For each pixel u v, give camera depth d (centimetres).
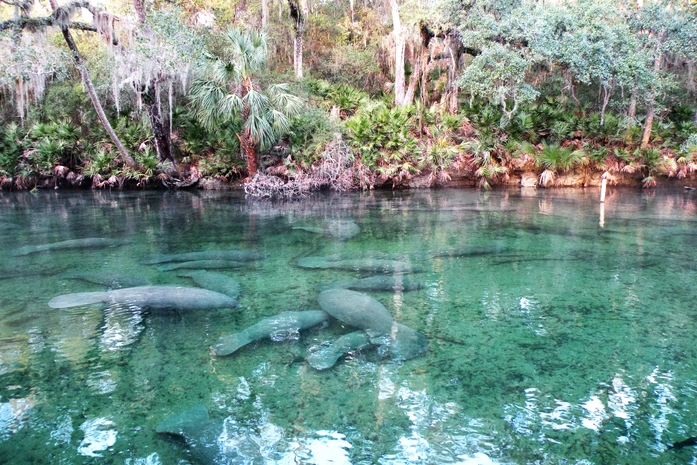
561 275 747
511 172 1939
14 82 1525
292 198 1661
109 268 769
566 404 389
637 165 1941
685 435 348
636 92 1886
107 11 1418
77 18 1942
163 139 1778
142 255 859
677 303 623
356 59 2295
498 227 1138
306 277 724
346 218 1277
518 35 1698
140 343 498
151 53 1403
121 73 1490
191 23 1944
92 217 1284
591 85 2134
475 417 371
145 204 1521
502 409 382
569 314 584
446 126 1905
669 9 1862
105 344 495
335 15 2577
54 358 465
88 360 461
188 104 1795
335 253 877
